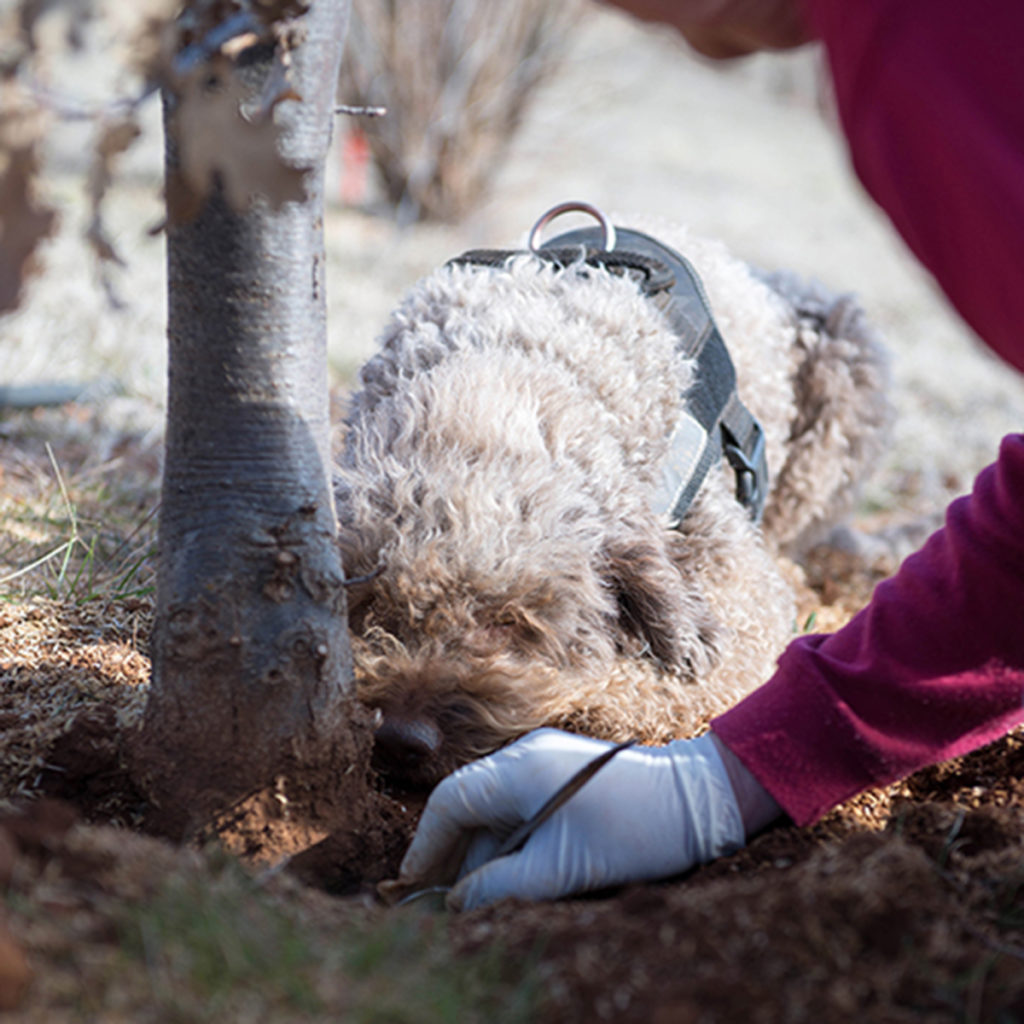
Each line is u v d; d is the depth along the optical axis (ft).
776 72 95.04
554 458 10.37
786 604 12.81
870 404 16.26
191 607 7.30
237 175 5.82
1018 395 28.81
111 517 14.28
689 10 5.73
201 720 7.38
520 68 40.37
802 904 6.05
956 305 5.53
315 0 6.68
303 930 5.98
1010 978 5.92
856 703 7.49
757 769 7.41
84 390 19.02
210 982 5.28
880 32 5.13
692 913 6.11
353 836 7.79
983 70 5.01
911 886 6.27
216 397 7.18
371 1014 5.21
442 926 6.38
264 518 7.26
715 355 12.39
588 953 5.92
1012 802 8.36
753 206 52.95
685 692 10.64
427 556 9.58
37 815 6.38
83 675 9.14
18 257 6.02
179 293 7.09
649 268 12.34
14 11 5.59
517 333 11.19
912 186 5.24
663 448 11.24
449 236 39.04
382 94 39.81
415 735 8.99
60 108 5.86
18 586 11.27
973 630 7.38
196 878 6.10
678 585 10.72
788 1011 5.55
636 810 7.32
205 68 5.87
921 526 18.76
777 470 14.79
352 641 9.57
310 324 7.32
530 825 7.21
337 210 41.50
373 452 10.45
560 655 10.09
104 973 5.25
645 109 77.15
